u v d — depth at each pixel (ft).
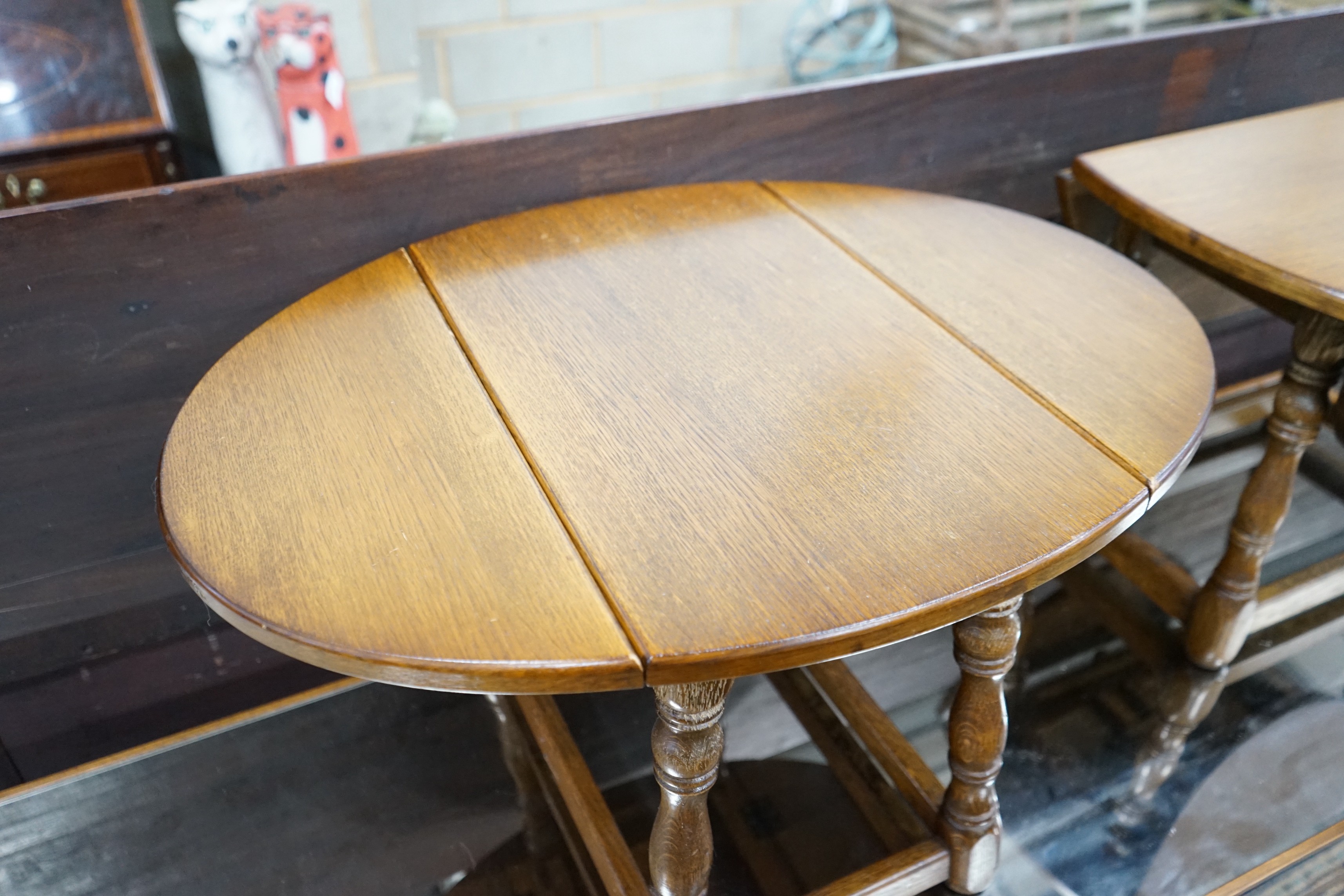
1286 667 5.43
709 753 3.07
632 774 4.97
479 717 5.23
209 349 4.16
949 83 4.93
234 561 2.62
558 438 3.04
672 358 3.40
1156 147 4.83
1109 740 5.04
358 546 2.67
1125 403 3.16
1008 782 4.84
